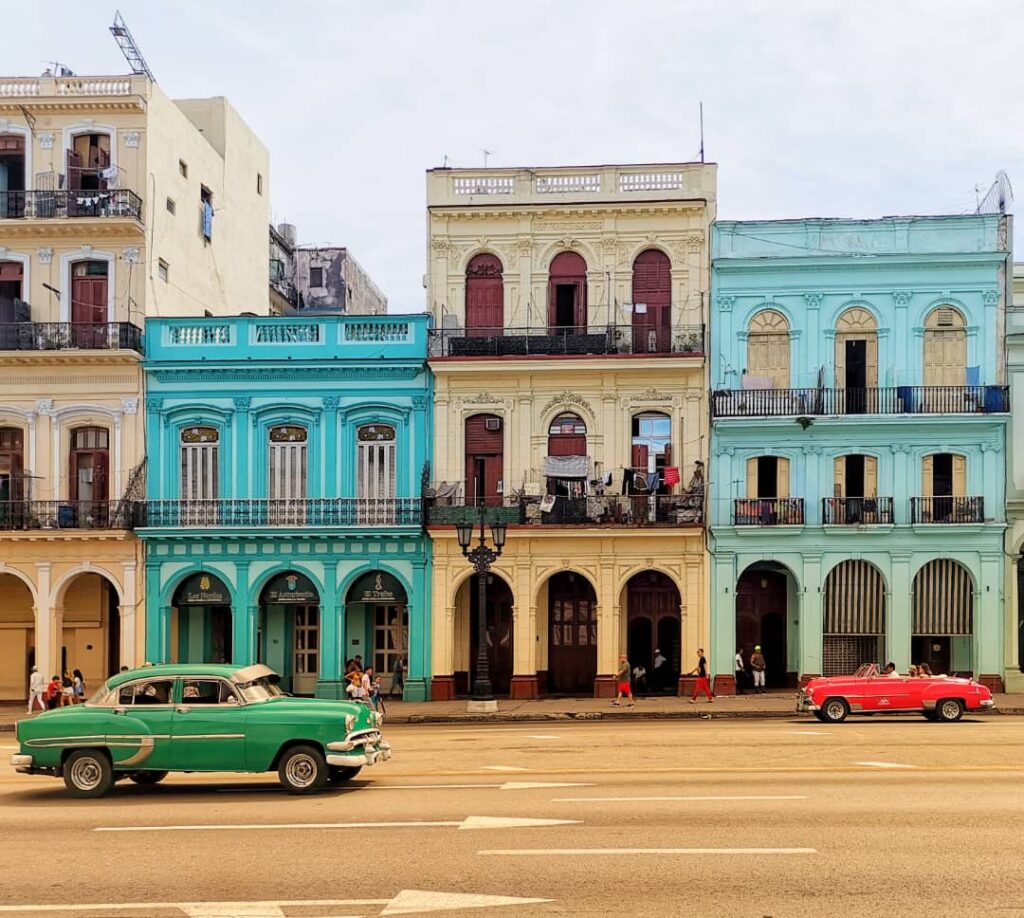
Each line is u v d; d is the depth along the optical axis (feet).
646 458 125.29
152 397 126.72
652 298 127.34
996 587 121.19
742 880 37.14
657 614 126.52
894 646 121.60
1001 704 106.52
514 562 123.65
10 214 126.41
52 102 127.03
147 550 125.29
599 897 35.60
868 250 124.47
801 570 122.62
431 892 36.45
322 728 56.90
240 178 159.63
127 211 124.88
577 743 78.33
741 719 100.89
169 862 40.98
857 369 124.67
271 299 178.09
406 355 126.21
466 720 103.76
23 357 124.06
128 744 57.47
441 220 128.26
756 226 125.90
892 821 45.73
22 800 57.26
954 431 122.11
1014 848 41.11
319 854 41.65
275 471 126.41
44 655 124.06
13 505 124.47
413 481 125.29
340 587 125.08
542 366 123.95
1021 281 125.59
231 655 127.95
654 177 127.03
